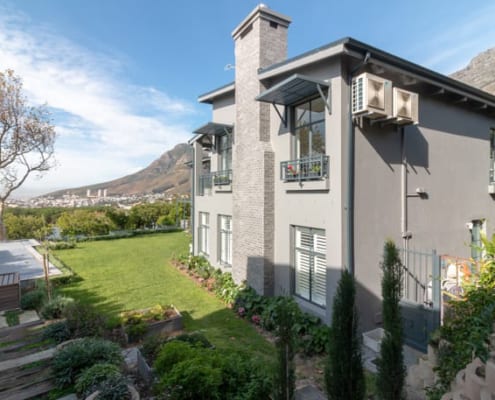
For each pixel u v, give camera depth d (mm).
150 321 6750
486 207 9508
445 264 5648
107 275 11711
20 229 21141
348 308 2945
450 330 4086
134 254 16016
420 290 7363
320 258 7023
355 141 6414
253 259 8766
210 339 6359
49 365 5051
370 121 6609
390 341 2875
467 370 3023
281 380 3041
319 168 6715
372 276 6586
